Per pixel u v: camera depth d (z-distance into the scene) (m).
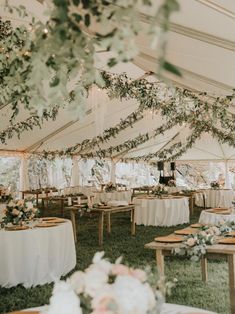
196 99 7.32
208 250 3.19
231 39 3.65
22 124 8.80
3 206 7.85
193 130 12.89
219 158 15.32
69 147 12.55
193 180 17.62
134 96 7.99
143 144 14.26
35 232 4.51
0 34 4.61
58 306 1.17
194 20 3.49
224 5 2.94
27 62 1.62
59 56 1.30
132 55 1.14
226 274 4.73
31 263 4.45
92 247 6.55
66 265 4.99
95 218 10.66
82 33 1.22
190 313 1.75
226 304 3.64
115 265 1.30
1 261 4.40
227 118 7.18
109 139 12.16
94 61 1.30
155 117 11.08
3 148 11.67
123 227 8.95
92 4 1.18
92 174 16.73
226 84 5.59
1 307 3.74
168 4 0.91
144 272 1.30
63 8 1.16
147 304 1.16
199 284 4.31
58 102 1.47
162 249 3.36
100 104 8.65
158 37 0.94
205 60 4.72
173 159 15.14
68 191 13.89
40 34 1.33
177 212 9.30
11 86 1.69
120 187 15.38
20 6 1.82
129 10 1.10
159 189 9.55
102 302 1.11
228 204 12.89
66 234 5.02
